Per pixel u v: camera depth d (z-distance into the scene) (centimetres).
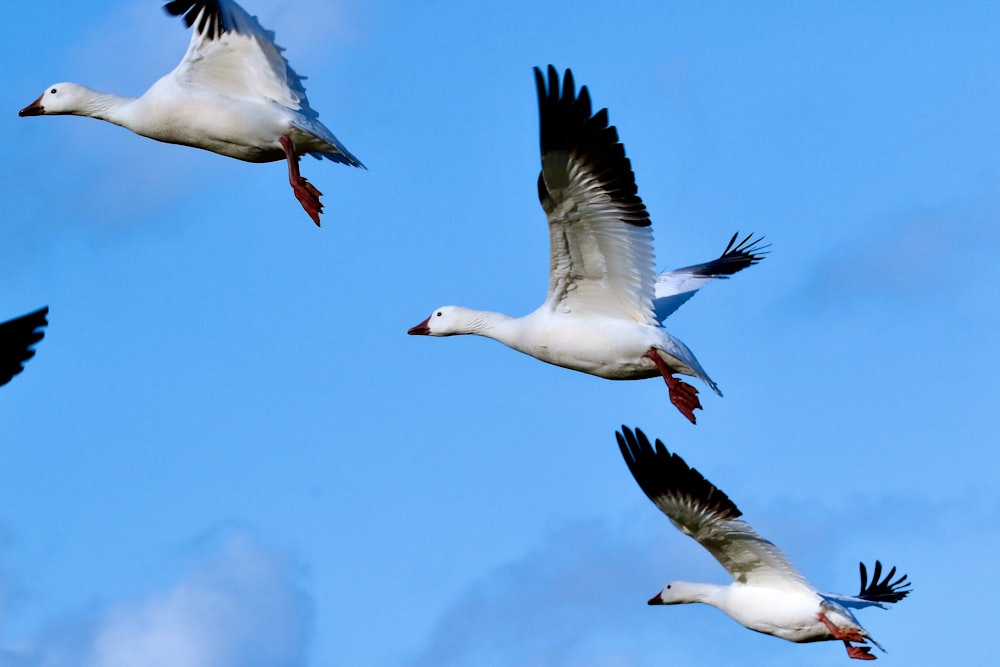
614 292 1386
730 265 1798
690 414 1353
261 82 1528
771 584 1495
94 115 1625
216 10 1489
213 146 1548
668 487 1451
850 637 1451
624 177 1315
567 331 1399
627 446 1458
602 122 1292
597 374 1423
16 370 702
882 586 1714
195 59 1527
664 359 1390
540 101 1266
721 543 1472
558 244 1361
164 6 1506
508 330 1428
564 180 1301
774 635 1503
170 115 1530
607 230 1345
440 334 1534
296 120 1512
